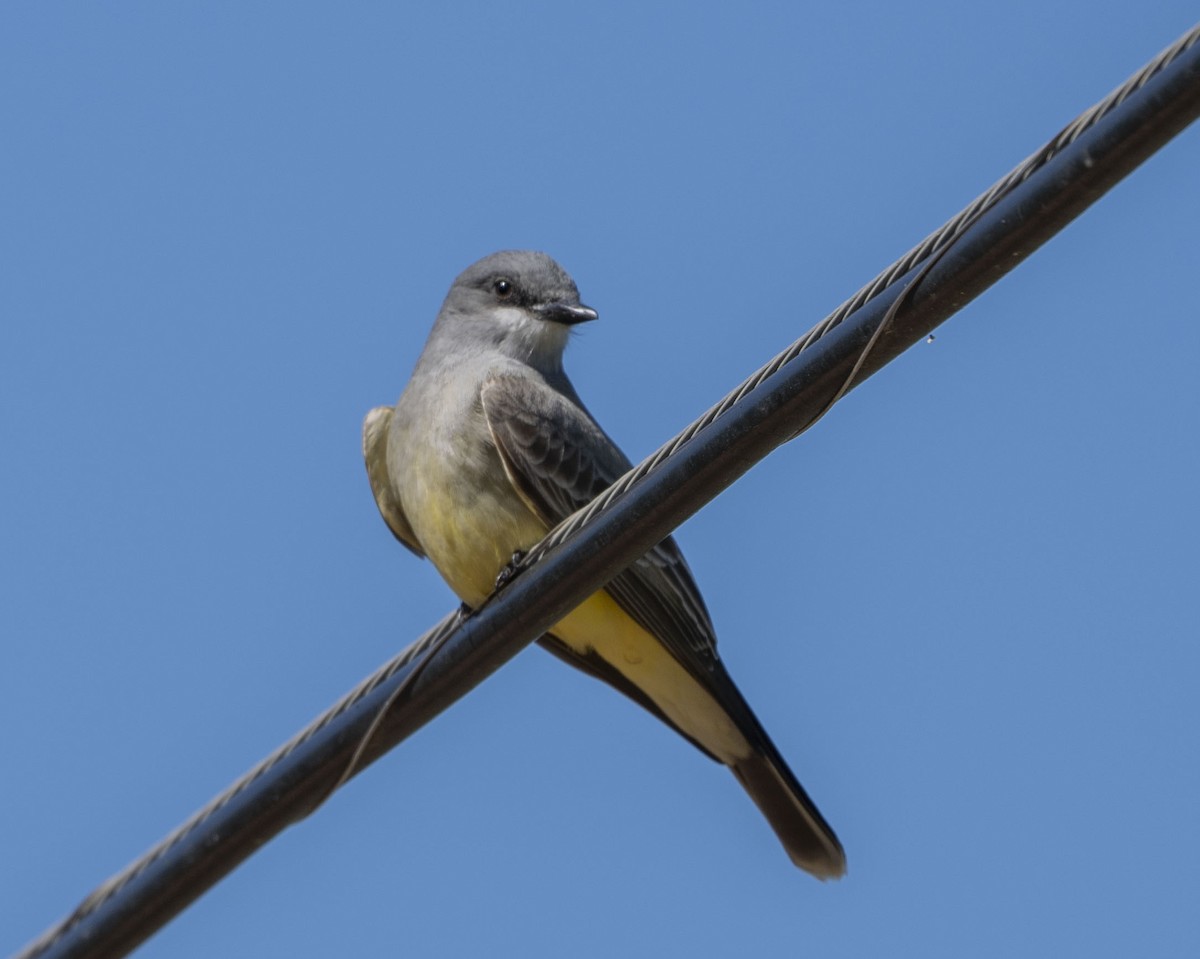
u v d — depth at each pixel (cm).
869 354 839
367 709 983
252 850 988
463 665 978
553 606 962
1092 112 759
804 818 1244
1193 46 723
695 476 902
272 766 990
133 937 995
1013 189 785
